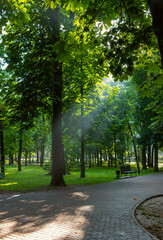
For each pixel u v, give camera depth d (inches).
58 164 495.8
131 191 402.9
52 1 160.7
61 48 166.9
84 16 185.6
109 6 173.8
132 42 184.9
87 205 285.7
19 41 470.9
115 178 653.3
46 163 1007.0
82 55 220.8
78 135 966.4
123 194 370.3
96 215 237.5
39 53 460.1
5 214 239.9
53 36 448.1
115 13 184.1
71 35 198.8
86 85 716.0
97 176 767.1
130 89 1083.3
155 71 203.6
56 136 502.6
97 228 195.0
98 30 193.0
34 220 217.6
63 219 221.6
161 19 139.9
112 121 1125.7
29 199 328.8
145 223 217.3
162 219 229.9
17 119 468.1
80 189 434.9
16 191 412.2
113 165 1632.6
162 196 356.5
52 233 181.6
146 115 873.5
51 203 298.4
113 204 291.6
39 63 463.5
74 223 208.7
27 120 466.3
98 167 1418.6
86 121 961.5
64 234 179.3
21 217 228.1
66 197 344.8
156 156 913.5
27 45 466.3
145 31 166.4
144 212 259.1
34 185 497.0
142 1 184.7
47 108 486.9
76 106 753.6
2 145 786.2
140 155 1471.5
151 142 829.2
